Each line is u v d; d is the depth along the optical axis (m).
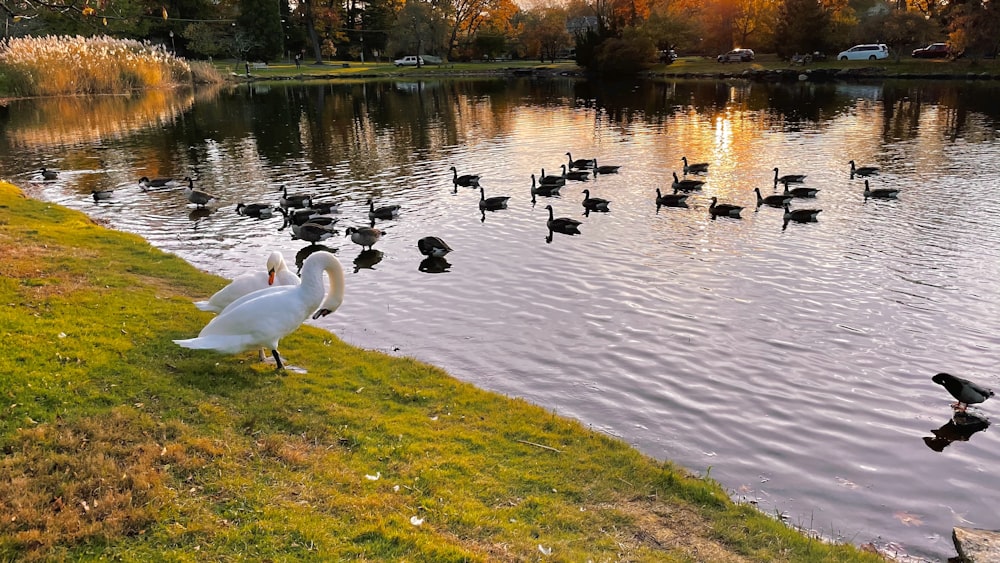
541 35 116.31
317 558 6.31
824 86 73.44
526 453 9.10
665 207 25.42
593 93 72.44
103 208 25.67
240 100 66.94
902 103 55.53
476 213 25.02
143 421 8.47
